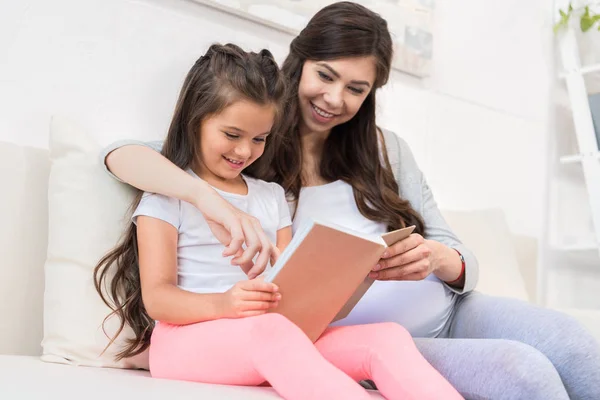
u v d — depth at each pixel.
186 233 1.19
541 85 2.63
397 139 1.63
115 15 1.48
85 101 1.44
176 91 1.59
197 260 1.19
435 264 1.30
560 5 2.66
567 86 2.59
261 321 0.93
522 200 2.51
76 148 1.25
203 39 1.63
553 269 2.62
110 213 1.21
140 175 1.17
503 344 1.01
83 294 1.16
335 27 1.38
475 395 1.02
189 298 1.05
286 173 1.44
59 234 1.20
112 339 1.15
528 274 2.16
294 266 0.96
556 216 2.65
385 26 1.43
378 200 1.48
